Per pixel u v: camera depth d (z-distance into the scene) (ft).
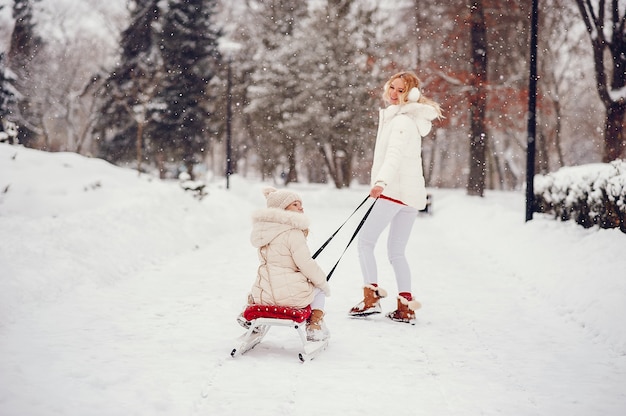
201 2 134.51
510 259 34.50
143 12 133.59
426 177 167.63
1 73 106.42
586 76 132.67
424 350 17.48
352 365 15.85
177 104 131.44
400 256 21.53
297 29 136.15
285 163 158.92
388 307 23.50
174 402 12.73
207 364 15.42
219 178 160.45
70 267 25.31
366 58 131.75
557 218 42.93
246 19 168.45
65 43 157.79
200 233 43.65
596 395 13.91
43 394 12.72
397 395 13.64
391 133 21.48
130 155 135.33
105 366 14.85
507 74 117.70
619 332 18.78
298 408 12.69
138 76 133.28
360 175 204.03
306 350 15.96
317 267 16.42
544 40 107.86
